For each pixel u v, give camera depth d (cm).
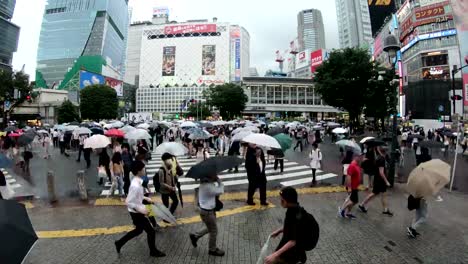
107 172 1188
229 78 15225
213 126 2891
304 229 350
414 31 5822
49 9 14125
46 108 6612
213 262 537
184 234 673
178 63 15462
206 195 555
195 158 1897
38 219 779
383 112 3659
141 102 15575
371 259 554
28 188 1127
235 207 880
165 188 739
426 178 601
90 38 13688
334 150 2367
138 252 580
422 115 5459
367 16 12350
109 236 664
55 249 596
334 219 773
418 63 5725
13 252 280
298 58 15262
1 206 324
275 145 830
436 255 572
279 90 10469
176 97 14938
